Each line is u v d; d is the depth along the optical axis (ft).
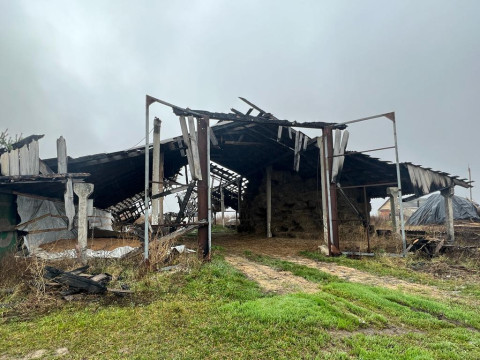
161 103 26.05
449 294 18.28
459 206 62.69
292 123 31.58
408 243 34.37
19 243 24.81
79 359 10.00
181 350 10.52
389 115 29.96
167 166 49.60
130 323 12.91
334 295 17.06
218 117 28.73
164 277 20.02
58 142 27.02
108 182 38.45
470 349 10.87
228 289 17.79
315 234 45.52
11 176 21.20
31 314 14.21
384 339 11.55
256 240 48.01
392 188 41.24
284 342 11.03
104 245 29.37
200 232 26.58
